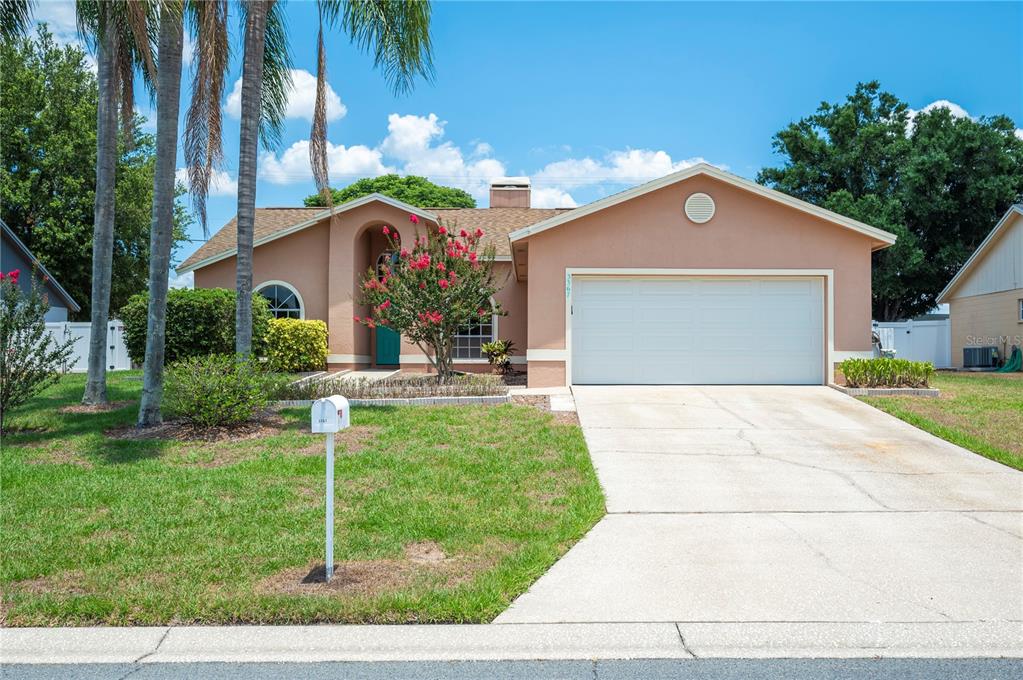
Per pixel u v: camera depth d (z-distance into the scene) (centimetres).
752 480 709
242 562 481
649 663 363
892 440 883
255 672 354
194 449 793
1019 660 366
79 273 2808
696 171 1310
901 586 454
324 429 459
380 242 1958
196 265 1795
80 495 620
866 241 1328
